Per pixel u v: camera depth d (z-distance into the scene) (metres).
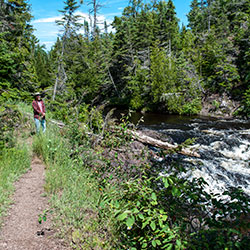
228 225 2.38
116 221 3.22
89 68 31.09
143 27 32.97
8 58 10.70
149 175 3.46
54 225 3.39
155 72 26.23
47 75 41.97
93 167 4.82
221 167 8.38
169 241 2.36
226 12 39.03
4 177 4.38
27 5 16.83
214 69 27.08
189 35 32.84
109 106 32.91
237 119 21.08
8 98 9.93
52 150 5.71
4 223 3.33
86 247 3.03
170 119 21.89
